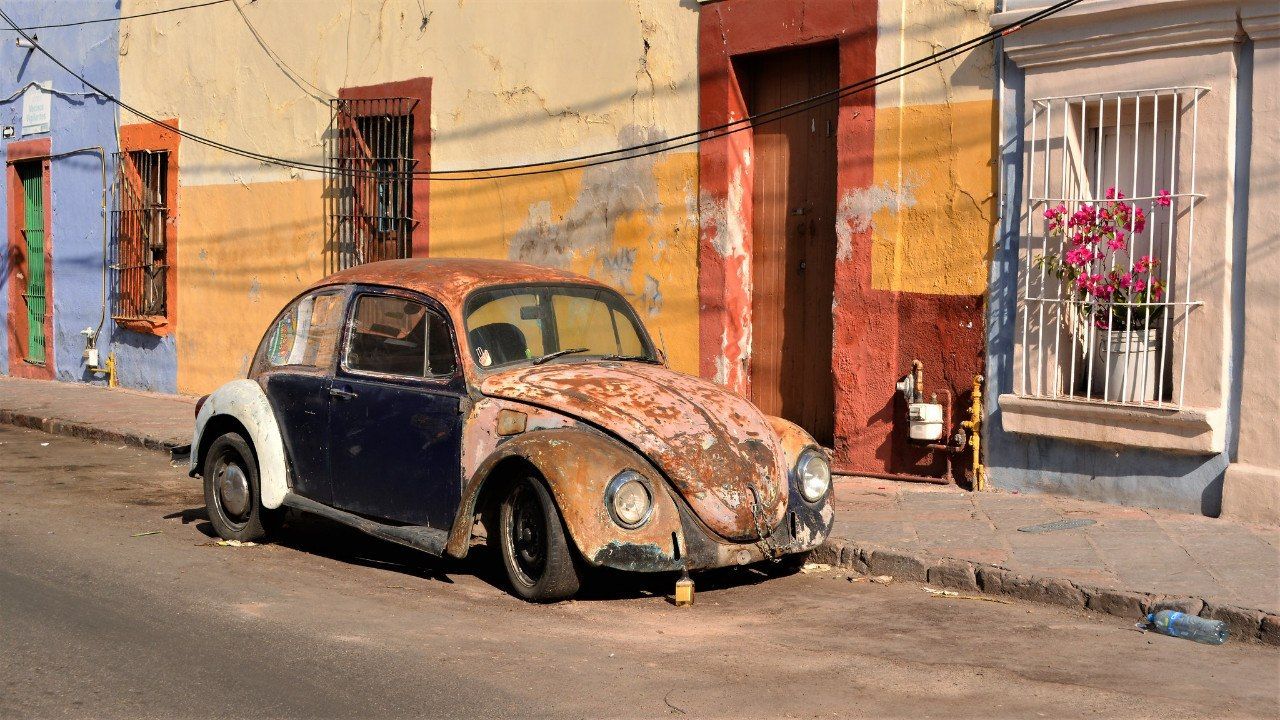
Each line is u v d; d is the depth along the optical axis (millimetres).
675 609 6203
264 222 14703
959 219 8883
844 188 9461
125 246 16750
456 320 6820
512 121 11922
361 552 7637
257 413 7641
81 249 17625
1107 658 5352
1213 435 7652
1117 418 8031
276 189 14508
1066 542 7164
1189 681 5016
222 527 7945
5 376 19125
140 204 16484
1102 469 8258
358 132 13258
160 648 5406
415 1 12820
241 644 5473
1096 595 6176
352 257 13625
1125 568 6562
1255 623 5668
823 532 6590
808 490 6590
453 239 12578
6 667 5129
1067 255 8266
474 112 12297
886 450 9328
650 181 10750
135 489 10070
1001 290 8703
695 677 5023
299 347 7746
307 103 14062
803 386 10172
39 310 18875
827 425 10008
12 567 6980
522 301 7156
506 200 12031
